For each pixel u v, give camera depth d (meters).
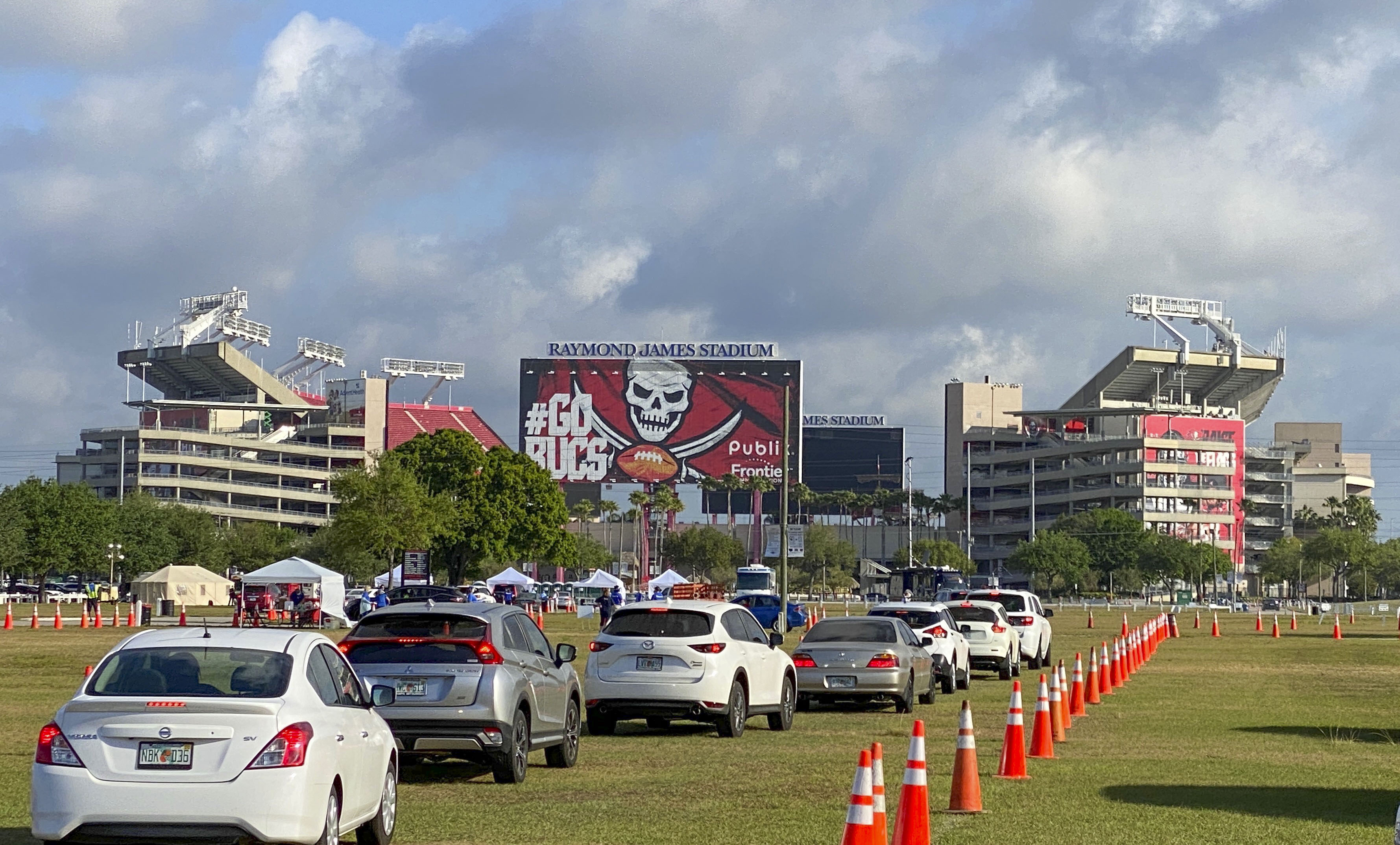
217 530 146.50
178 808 9.95
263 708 10.21
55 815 10.01
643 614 20.77
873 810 9.10
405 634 15.62
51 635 53.12
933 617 29.84
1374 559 180.00
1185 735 21.00
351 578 127.62
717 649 20.36
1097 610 117.69
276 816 10.01
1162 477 187.62
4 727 21.53
